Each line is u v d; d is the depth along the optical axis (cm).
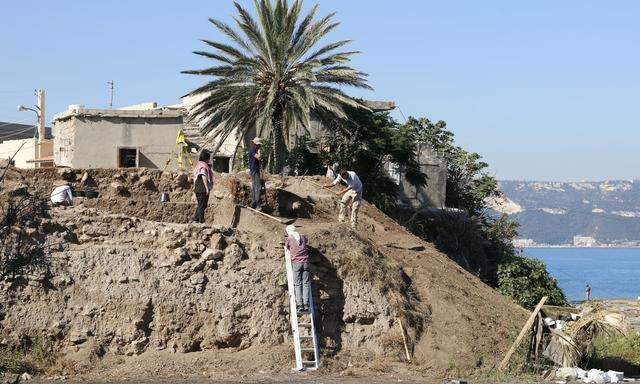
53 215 1856
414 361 1950
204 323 1839
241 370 1794
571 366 2056
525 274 3666
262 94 3703
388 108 4481
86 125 4212
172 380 1673
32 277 1750
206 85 3688
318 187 2702
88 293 1783
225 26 3703
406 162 4081
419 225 3631
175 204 2297
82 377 1662
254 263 1942
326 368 1848
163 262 1862
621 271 13088
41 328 1727
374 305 2000
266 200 2434
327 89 3678
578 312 2503
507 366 1986
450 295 2164
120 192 2306
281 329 1892
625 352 2262
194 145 4247
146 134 4244
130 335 1773
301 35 3706
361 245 2116
